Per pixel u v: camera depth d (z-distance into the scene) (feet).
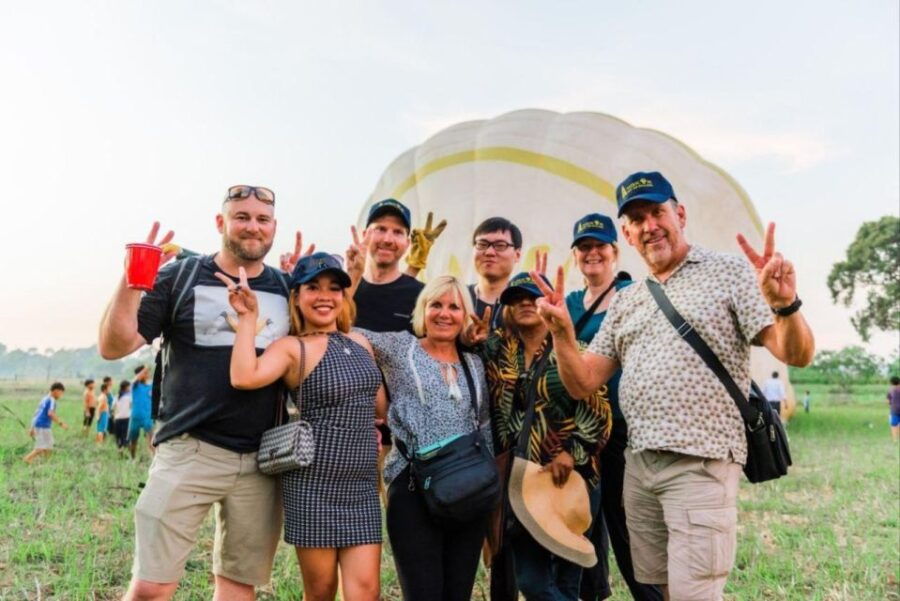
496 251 16.26
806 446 49.62
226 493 11.78
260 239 12.09
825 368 202.90
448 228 49.67
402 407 12.34
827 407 122.42
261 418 11.91
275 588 16.70
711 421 10.93
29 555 18.67
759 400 11.58
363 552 11.60
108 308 11.21
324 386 11.60
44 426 39.91
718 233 46.57
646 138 48.42
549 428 13.00
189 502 11.48
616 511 14.55
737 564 19.49
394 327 15.48
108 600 15.76
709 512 10.80
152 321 11.80
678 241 11.91
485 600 16.58
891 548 20.68
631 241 12.27
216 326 11.83
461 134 52.44
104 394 53.01
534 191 48.03
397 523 11.93
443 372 12.66
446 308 12.73
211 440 11.60
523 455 12.74
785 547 20.97
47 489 27.43
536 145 48.98
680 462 11.05
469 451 11.82
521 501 12.50
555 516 12.56
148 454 42.75
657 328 11.56
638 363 11.62
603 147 47.93
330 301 12.25
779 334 10.16
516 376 13.43
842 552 20.56
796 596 16.60
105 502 26.02
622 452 14.53
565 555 12.28
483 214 48.55
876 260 172.35
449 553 12.10
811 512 26.07
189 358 11.77
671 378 11.13
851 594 16.98
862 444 51.11
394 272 15.99
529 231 47.03
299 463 11.10
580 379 12.01
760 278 10.07
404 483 12.09
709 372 11.03
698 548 10.72
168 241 11.32
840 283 179.22
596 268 15.29
